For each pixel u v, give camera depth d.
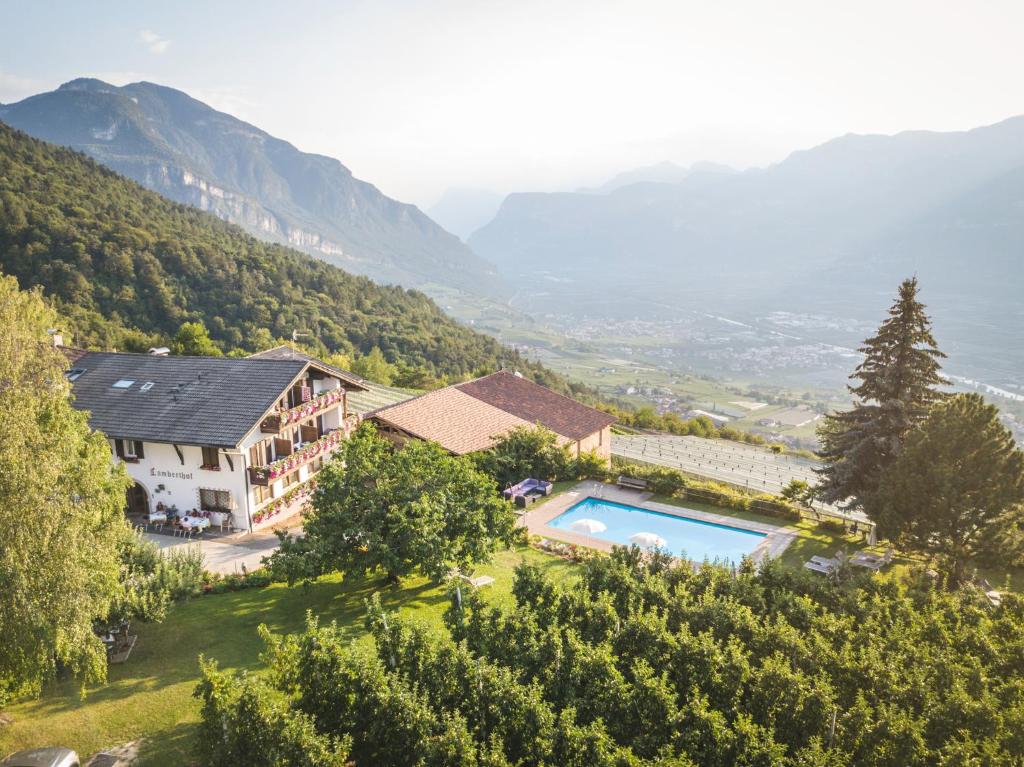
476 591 20.67
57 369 16.50
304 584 23.91
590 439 53.38
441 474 26.50
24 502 13.90
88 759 15.38
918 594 22.97
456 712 14.64
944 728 15.57
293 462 36.56
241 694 14.23
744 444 95.94
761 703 16.14
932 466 27.44
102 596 16.95
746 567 24.91
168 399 36.16
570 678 16.53
